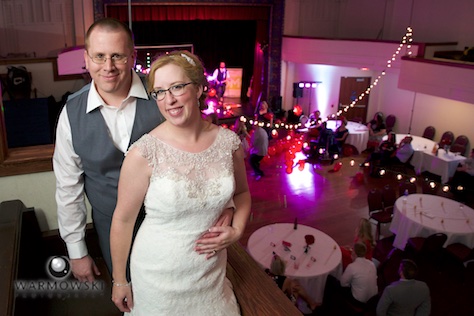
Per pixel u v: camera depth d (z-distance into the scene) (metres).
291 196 9.83
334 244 6.29
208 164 1.47
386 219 8.20
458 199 9.95
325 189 10.28
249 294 1.82
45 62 9.35
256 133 10.47
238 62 18.42
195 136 1.47
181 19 14.84
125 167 1.44
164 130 1.46
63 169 1.88
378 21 15.95
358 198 9.85
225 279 1.80
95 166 1.84
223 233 1.53
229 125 14.31
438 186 10.56
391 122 15.21
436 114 13.87
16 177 2.54
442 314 6.30
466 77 10.80
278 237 6.46
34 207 2.63
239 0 15.44
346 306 5.52
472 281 6.98
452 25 13.80
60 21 12.76
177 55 1.39
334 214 9.08
